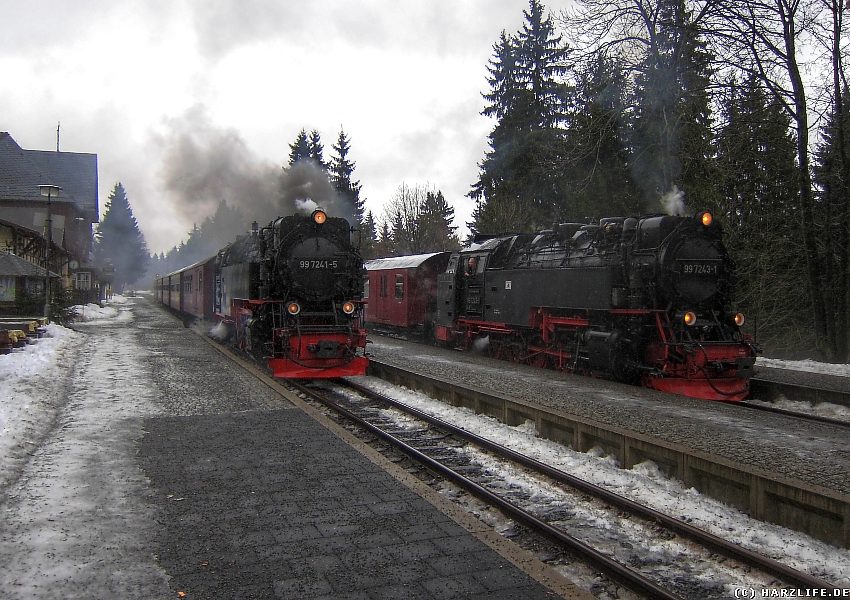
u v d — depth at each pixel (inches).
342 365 509.7
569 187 1035.3
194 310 1019.9
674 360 456.1
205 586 158.6
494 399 387.5
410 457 305.9
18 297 979.9
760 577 182.7
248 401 405.1
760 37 663.8
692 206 836.6
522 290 621.6
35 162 1737.2
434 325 885.8
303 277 519.2
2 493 221.0
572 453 308.7
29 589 153.6
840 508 199.2
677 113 771.4
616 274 494.0
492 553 180.5
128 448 287.4
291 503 219.9
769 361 636.7
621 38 778.2
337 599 153.0
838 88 652.1
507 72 1390.3
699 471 254.7
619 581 177.0
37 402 360.8
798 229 756.0
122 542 184.1
